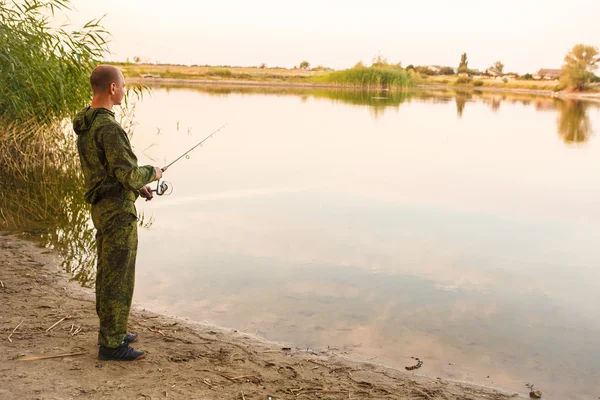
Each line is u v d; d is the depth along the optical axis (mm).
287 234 6836
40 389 3168
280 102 29547
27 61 8938
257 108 25047
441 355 4109
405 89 54344
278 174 10445
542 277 5668
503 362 4035
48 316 4266
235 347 4020
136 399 3148
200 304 4840
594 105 38125
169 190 8961
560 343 4348
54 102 9234
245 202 8336
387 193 9109
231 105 26266
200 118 19609
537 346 4289
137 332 4141
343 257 6090
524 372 3910
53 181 8922
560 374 3902
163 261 5848
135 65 73250
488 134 18203
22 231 6660
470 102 36500
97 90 3303
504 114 26984
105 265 3451
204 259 5934
